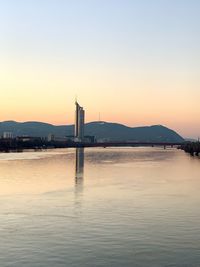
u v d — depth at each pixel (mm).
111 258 39750
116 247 43031
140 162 195875
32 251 41594
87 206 66125
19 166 163125
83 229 50312
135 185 95812
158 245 43844
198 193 82000
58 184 98000
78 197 76000
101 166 163875
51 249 42281
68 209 63406
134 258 39688
